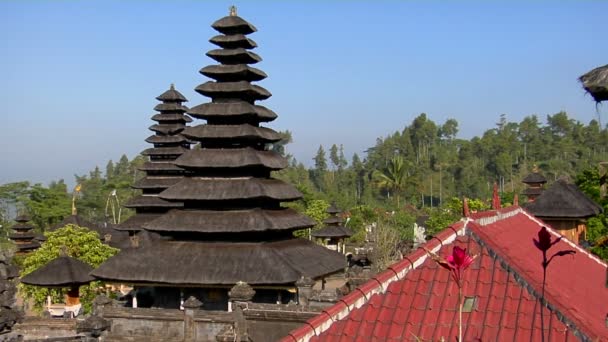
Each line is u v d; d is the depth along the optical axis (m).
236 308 27.30
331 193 131.75
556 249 25.08
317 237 78.00
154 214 60.97
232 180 39.75
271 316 26.30
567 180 48.97
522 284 17.08
